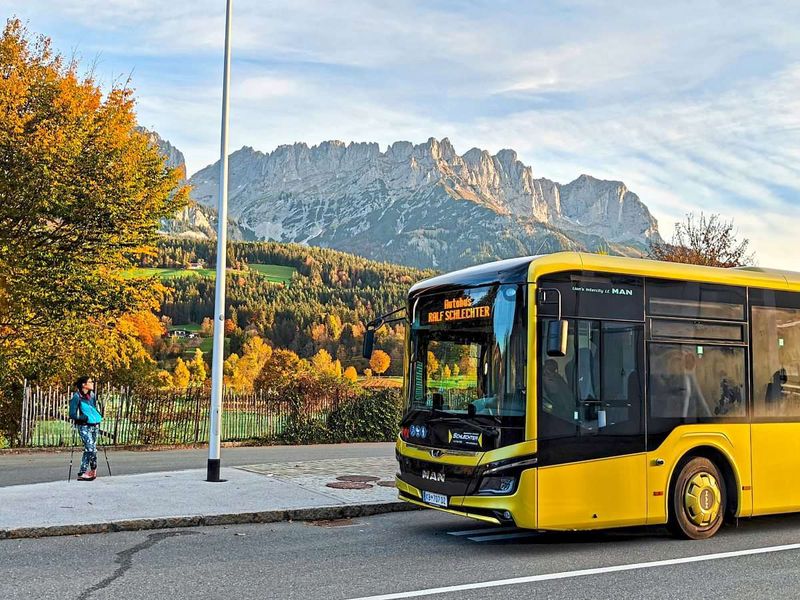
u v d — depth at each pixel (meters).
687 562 8.70
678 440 9.95
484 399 9.41
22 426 23.78
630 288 9.95
